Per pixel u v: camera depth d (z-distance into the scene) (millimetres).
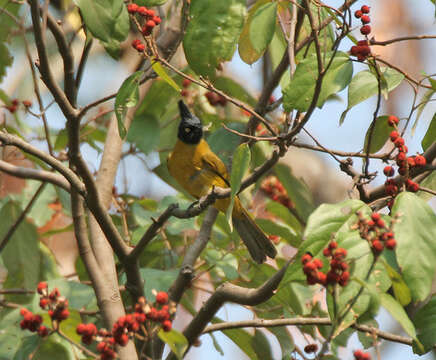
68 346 8141
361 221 6109
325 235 6438
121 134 7410
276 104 10555
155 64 7348
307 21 9930
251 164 12477
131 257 9000
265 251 11562
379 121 8891
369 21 7375
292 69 8594
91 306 10461
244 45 8727
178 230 10953
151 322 7047
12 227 11188
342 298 6191
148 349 8820
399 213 6230
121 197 12406
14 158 11555
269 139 7418
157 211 11500
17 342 9133
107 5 7629
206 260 11055
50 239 14031
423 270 6223
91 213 9531
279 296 10672
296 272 6445
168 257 11938
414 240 6301
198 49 7695
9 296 11859
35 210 12547
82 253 9281
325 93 7371
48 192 12727
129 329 6793
